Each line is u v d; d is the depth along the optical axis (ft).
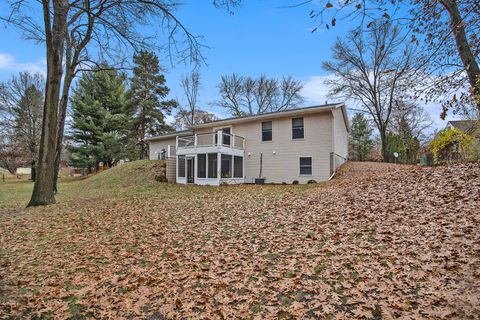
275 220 22.82
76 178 96.73
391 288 10.94
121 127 95.86
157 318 10.46
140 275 14.19
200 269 14.58
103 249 18.42
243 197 35.81
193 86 119.03
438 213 18.71
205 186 52.54
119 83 95.81
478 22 11.02
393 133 92.32
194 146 58.29
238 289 12.18
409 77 13.76
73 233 22.45
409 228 17.15
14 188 68.03
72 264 16.02
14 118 92.73
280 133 56.80
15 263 16.30
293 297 11.14
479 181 22.26
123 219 26.73
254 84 121.90
